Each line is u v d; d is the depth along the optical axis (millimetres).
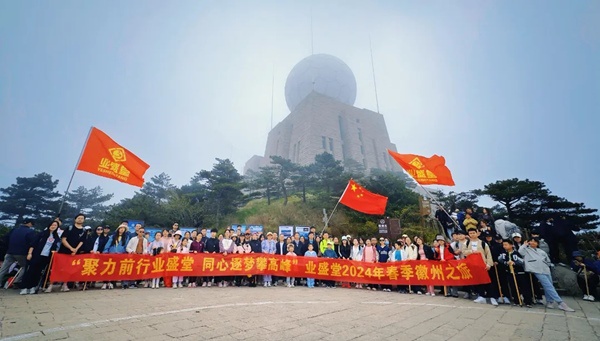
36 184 42438
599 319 5590
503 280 7602
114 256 8516
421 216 28062
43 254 7648
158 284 9070
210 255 9695
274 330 4367
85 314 5078
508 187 25031
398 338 4195
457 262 8391
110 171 9281
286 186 38531
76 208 46375
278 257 10258
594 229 24125
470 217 11078
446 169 11797
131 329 4223
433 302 7488
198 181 44938
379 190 31016
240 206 38344
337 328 4609
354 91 72375
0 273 8102
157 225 30078
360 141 63469
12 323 4355
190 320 4812
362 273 9984
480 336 4391
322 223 28391
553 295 6766
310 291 8945
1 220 40750
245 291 8562
